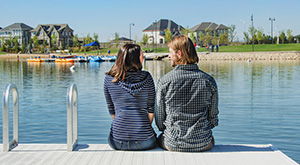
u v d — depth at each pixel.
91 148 4.07
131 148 3.77
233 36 98.88
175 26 123.31
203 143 3.70
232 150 3.91
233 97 12.51
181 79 3.52
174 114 3.62
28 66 40.22
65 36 117.50
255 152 3.83
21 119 9.02
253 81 18.33
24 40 115.00
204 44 100.06
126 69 3.72
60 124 8.38
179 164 3.44
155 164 3.44
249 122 8.30
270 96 12.63
